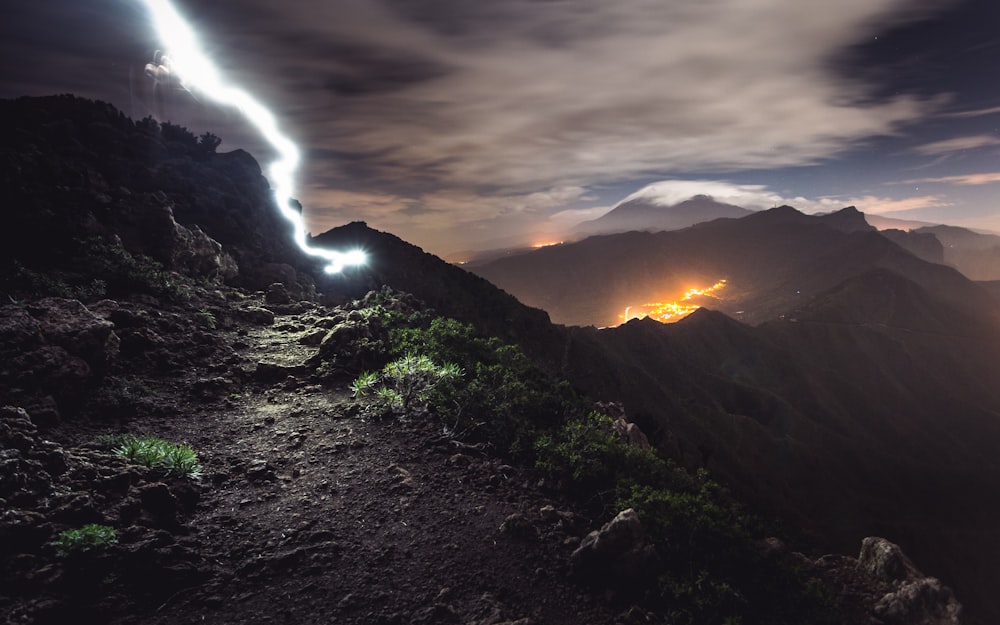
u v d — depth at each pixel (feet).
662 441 144.05
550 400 59.57
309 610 26.16
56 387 41.83
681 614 30.12
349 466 41.01
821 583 38.37
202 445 42.78
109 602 24.23
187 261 87.86
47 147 84.07
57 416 40.04
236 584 27.14
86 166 87.35
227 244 104.63
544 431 51.52
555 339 249.34
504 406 53.16
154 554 26.78
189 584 26.55
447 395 54.29
